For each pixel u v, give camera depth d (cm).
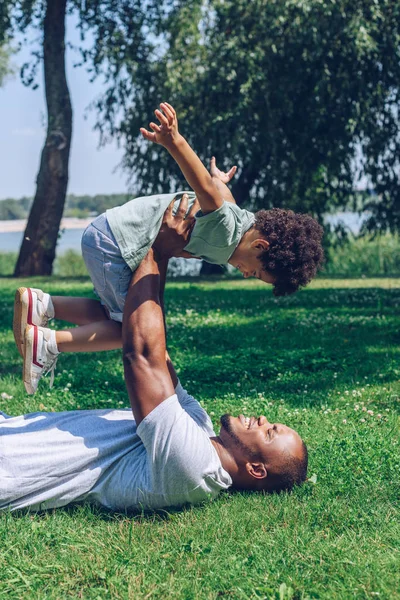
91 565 392
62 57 2683
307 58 2359
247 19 2416
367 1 2323
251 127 2477
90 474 458
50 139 2723
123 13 2677
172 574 388
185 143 457
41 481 453
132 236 487
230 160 2564
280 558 399
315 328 1296
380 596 363
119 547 414
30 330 494
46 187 2761
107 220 496
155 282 482
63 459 455
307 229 506
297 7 2309
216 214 476
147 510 462
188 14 2553
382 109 2562
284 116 2528
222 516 451
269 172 2642
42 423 475
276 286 515
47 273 2812
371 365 946
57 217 2794
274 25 2311
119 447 468
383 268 3191
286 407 729
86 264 503
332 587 372
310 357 993
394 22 2389
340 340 1161
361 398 772
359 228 2853
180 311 1551
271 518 449
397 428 650
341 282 2378
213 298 1834
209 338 1170
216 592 369
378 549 414
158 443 446
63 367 929
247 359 971
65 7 2630
